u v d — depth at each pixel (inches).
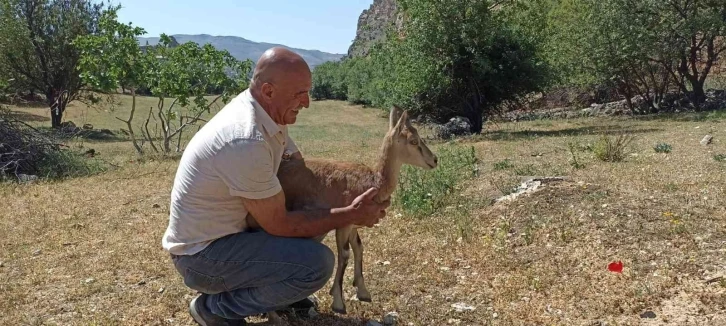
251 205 145.6
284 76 144.6
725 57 1076.5
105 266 235.3
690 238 235.6
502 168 414.9
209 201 147.3
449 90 789.9
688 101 987.3
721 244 228.7
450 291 204.4
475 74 772.6
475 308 189.3
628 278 205.0
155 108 1509.6
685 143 516.4
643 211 268.2
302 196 176.6
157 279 221.3
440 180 338.6
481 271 221.5
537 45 800.3
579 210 274.4
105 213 333.4
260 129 144.7
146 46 672.4
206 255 150.5
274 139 148.9
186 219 149.7
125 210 340.5
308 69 148.1
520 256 233.1
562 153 490.0
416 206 299.7
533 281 203.8
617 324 174.9
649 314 179.6
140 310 192.1
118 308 194.7
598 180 341.1
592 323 177.0
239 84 676.1
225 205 148.1
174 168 509.7
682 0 911.0
